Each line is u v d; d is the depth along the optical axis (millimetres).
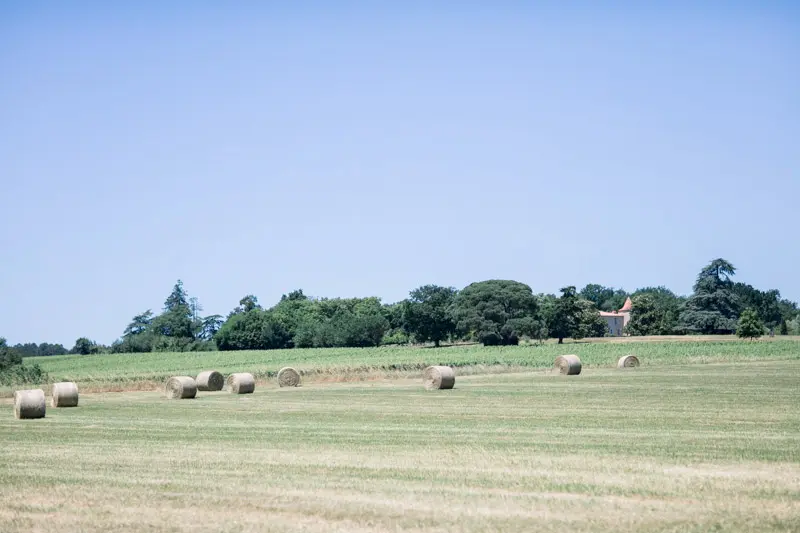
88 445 59000
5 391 131875
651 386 105938
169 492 41094
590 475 43688
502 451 52031
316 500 38781
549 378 129375
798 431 59812
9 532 34344
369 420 73125
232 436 62750
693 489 40000
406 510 36656
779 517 34875
